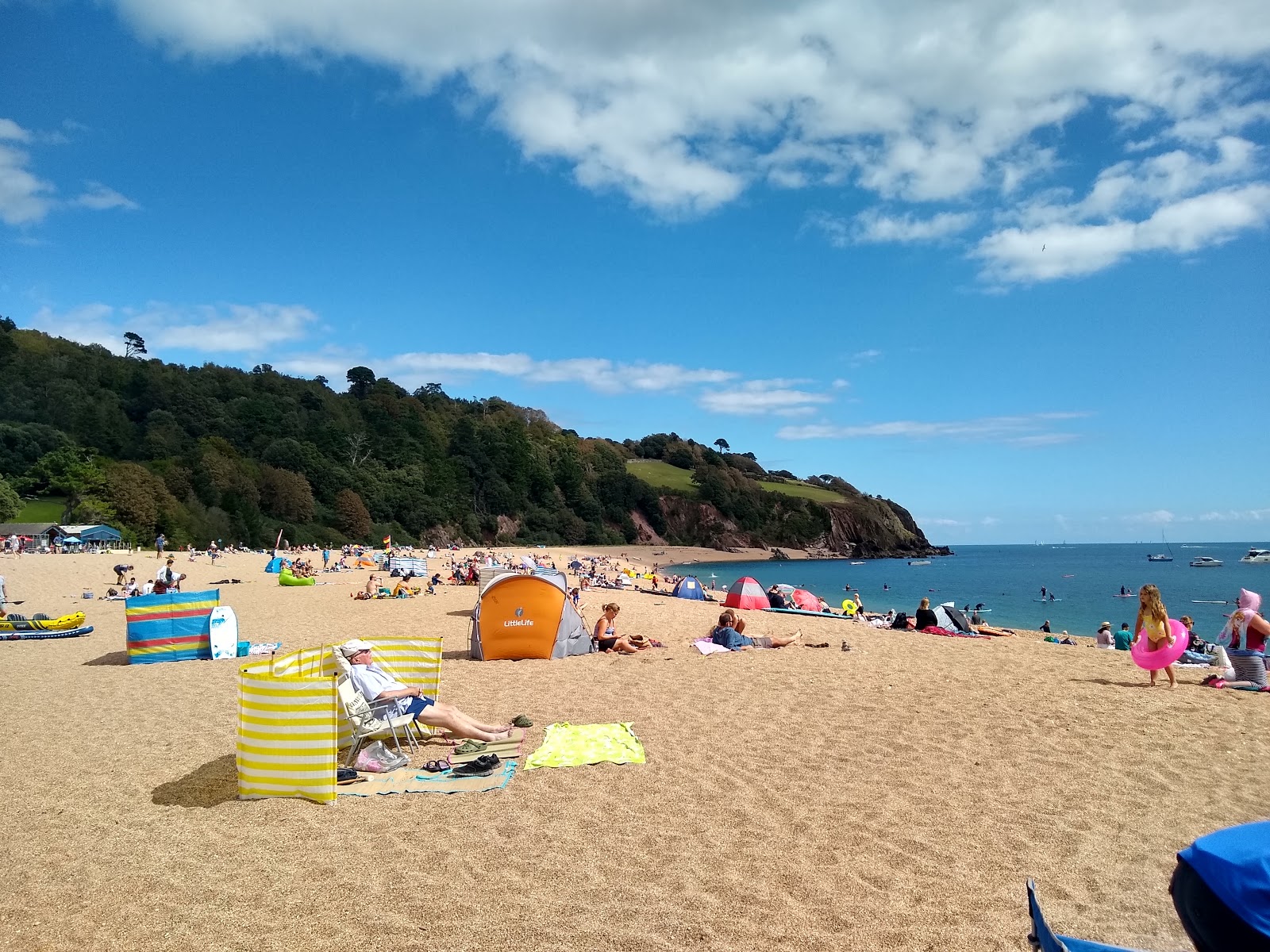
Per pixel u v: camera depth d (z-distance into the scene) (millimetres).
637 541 122062
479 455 111000
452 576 35562
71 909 3949
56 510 64938
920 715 7746
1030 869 4258
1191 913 2531
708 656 11664
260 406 95625
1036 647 13148
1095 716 7684
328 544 75375
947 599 44719
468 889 4055
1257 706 8070
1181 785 5637
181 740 7211
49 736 7500
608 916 3762
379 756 6211
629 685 9469
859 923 3676
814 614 20344
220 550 62406
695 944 3500
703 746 6676
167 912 3883
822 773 5930
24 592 26625
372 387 127750
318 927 3703
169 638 12117
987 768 6043
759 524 133125
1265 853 2430
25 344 99438
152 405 90000
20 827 5105
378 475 98125
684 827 4859
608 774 5953
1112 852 4484
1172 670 10484
